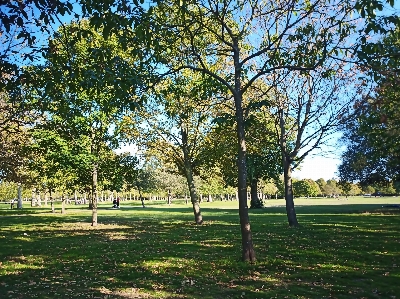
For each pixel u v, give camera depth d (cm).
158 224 2403
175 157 2453
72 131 2177
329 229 1806
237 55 1097
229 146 2214
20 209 5091
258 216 2998
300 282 827
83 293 764
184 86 2006
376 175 3322
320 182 13788
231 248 1282
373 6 730
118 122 2291
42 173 2386
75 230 2073
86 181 2442
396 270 916
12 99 903
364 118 1114
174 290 778
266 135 2158
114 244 1445
